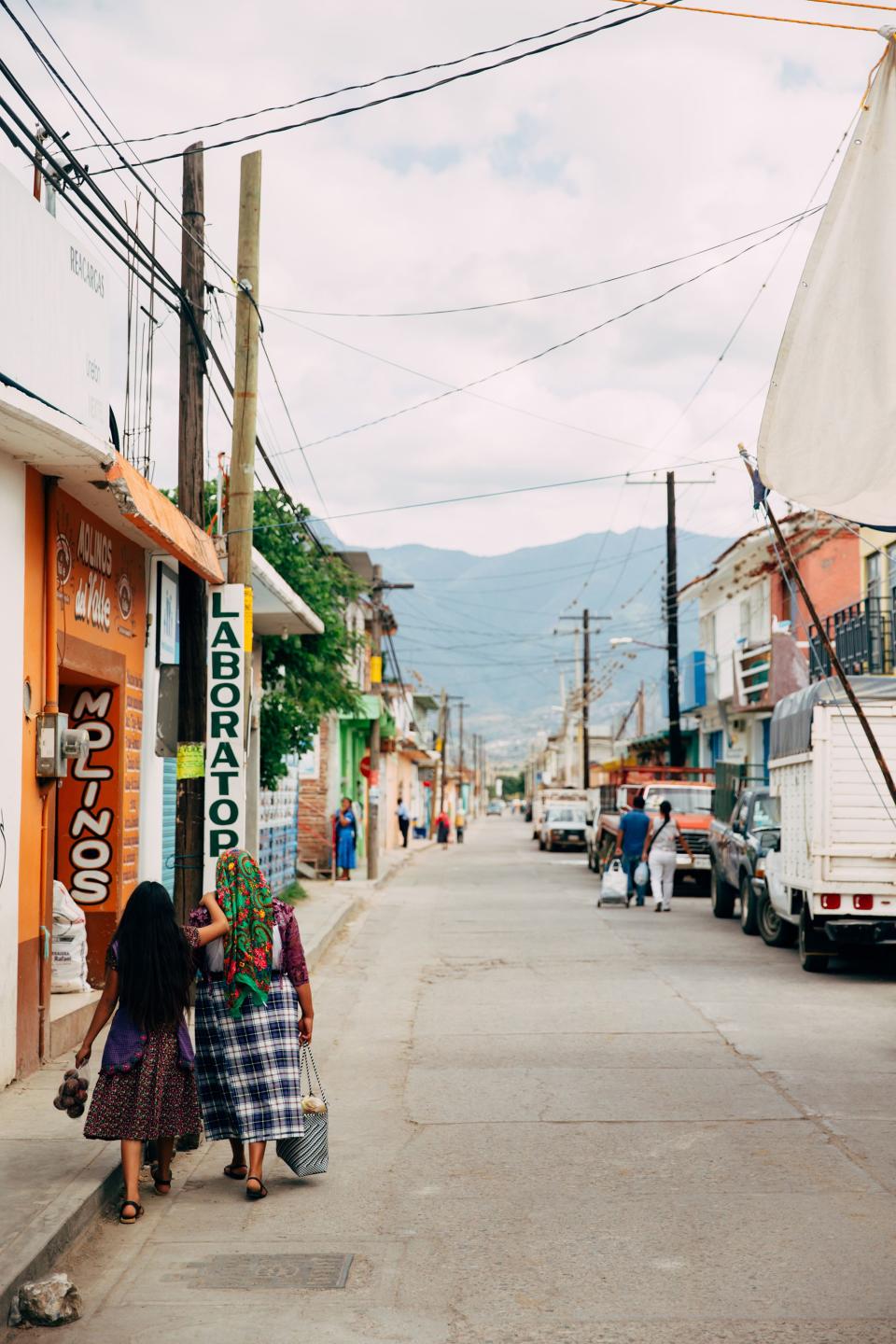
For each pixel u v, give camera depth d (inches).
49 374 349.1
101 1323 215.0
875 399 294.2
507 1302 221.8
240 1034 288.5
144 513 382.6
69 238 365.1
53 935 443.2
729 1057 427.5
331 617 907.4
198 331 464.4
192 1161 318.7
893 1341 202.8
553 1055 434.6
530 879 1375.5
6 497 353.7
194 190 460.8
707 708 1770.4
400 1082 397.7
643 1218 265.6
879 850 603.5
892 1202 273.9
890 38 276.4
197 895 419.5
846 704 605.0
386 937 811.4
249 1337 208.5
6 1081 351.9
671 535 1565.0
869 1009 522.0
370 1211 274.2
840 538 1284.4
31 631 373.1
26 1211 251.0
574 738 3553.2
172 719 456.4
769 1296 222.1
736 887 848.3
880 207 284.8
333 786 1498.5
